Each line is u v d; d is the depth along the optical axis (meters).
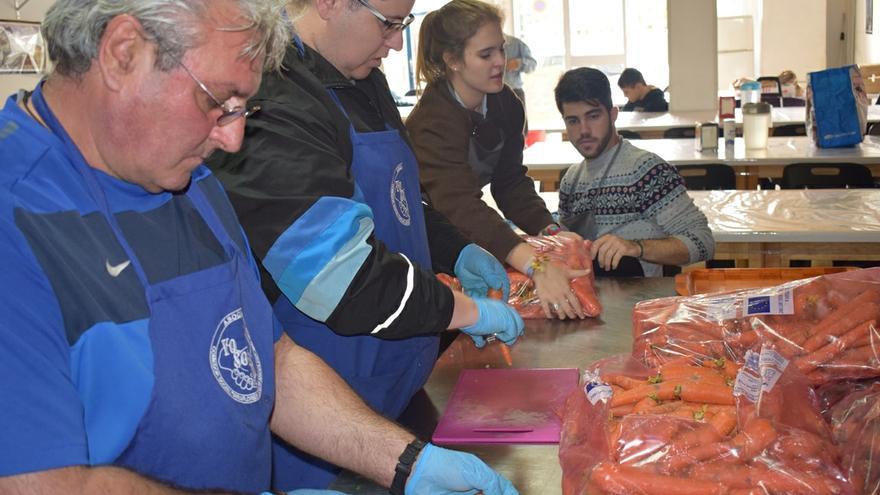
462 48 2.27
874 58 9.76
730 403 1.28
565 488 1.19
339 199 1.29
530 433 1.39
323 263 1.27
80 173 0.94
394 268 1.33
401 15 1.44
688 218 2.63
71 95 0.92
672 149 4.95
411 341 1.54
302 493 1.14
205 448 0.99
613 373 1.48
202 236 1.06
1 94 4.20
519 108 2.58
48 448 0.82
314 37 1.46
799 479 1.09
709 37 6.99
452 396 1.56
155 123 0.90
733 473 1.11
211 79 0.90
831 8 10.86
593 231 2.74
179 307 0.99
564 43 11.05
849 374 1.39
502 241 2.09
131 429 0.91
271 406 1.13
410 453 1.16
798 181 4.24
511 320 1.52
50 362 0.85
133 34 0.86
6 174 0.88
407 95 9.17
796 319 1.50
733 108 4.80
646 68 11.07
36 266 0.86
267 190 1.29
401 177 1.58
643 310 1.67
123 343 0.91
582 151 2.73
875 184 4.49
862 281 1.51
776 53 10.97
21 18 4.29
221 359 1.02
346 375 1.51
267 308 1.16
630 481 1.11
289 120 1.34
